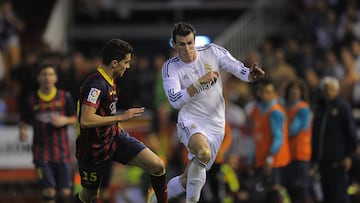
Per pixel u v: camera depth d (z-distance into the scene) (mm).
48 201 30250
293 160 32719
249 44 51594
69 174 30703
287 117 33156
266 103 32625
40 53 39406
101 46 58125
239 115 38031
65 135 30703
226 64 24125
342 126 31828
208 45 24359
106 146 23500
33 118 30484
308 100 36125
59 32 55219
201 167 23781
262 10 52688
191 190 23984
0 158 37656
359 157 33250
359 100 41250
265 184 32656
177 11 59250
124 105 39750
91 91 22641
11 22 49969
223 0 58781
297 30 52500
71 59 44500
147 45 58125
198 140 23422
